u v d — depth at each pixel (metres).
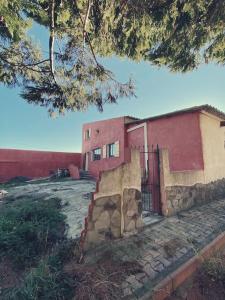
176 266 3.67
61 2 3.67
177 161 9.33
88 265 3.37
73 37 4.46
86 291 2.86
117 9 4.03
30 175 19.91
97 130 17.56
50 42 4.12
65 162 21.33
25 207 6.54
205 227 5.37
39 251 4.26
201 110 8.40
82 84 5.12
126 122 13.95
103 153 16.41
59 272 3.17
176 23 4.60
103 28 4.29
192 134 8.78
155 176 6.09
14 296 2.96
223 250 4.62
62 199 8.44
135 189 4.77
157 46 5.25
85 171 18.27
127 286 3.05
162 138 10.44
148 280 3.25
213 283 3.48
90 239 3.76
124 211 4.42
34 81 4.85
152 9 4.21
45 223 5.31
